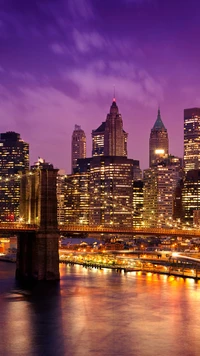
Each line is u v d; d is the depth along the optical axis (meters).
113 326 137.50
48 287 196.00
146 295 179.25
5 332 132.38
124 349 119.25
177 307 159.62
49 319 144.88
